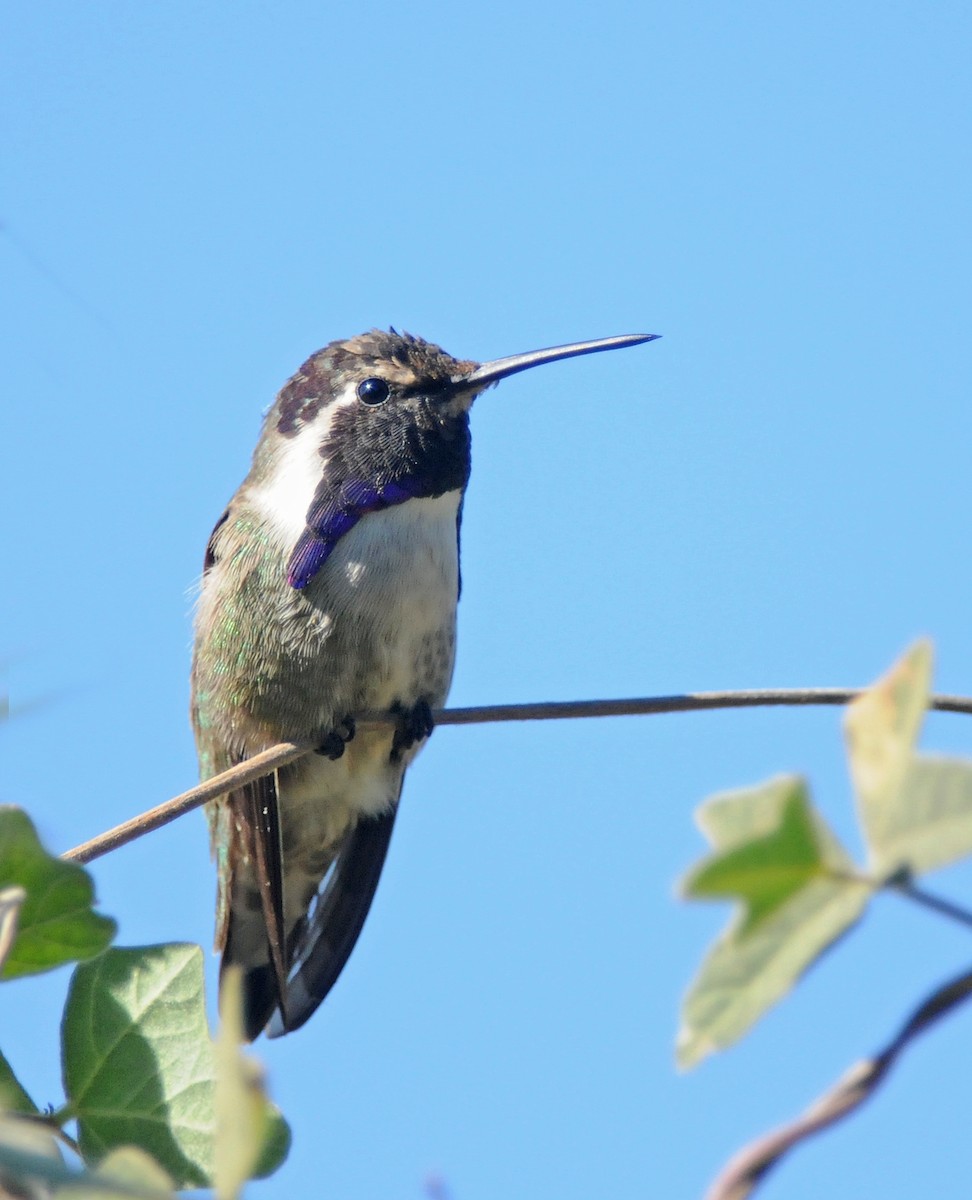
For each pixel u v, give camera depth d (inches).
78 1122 163.2
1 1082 164.9
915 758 86.9
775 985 86.4
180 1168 161.0
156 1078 165.0
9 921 135.9
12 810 148.6
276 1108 149.3
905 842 85.9
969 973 92.5
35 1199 96.0
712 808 88.2
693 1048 87.4
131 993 168.6
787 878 86.7
